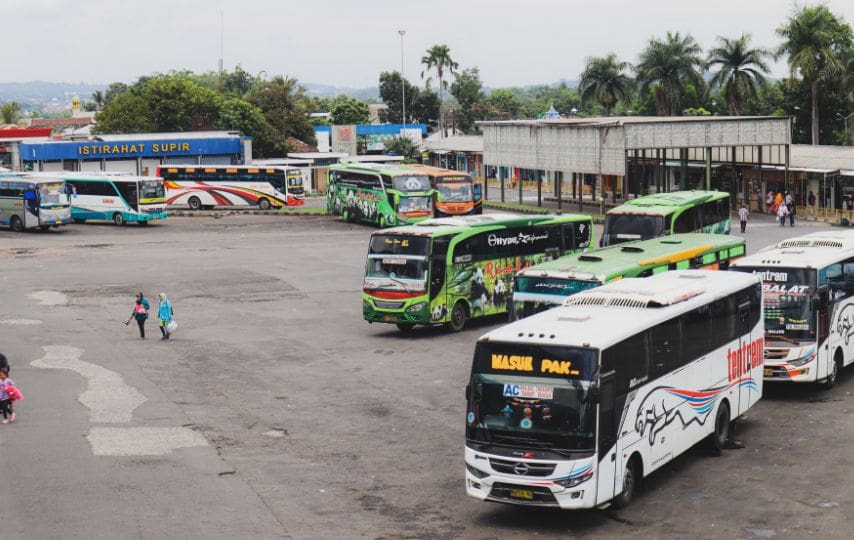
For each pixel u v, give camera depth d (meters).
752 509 17.75
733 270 26.09
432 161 121.50
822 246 28.27
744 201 74.56
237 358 30.97
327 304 40.28
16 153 104.38
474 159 114.06
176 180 81.44
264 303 40.50
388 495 18.84
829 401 25.42
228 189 80.75
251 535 16.67
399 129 134.62
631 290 20.61
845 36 88.38
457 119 155.50
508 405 17.11
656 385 18.69
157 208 70.06
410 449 21.77
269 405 25.48
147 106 119.06
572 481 16.64
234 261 51.62
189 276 47.00
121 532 16.77
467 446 17.41
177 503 18.28
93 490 18.97
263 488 19.19
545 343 17.00
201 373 28.98
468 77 156.88
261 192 80.19
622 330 17.66
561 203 79.38
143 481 19.53
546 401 16.89
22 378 28.27
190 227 68.31
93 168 91.94
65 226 69.44
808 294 25.28
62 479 19.62
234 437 22.70
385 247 34.72
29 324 36.25
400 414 24.62
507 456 16.98
